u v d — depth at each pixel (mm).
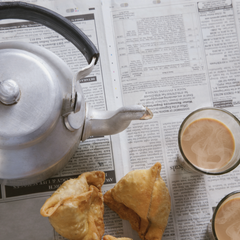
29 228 476
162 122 502
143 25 518
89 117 426
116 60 510
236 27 522
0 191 478
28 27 505
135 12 519
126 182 450
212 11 523
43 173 411
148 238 458
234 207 460
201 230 484
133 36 516
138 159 495
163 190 449
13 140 363
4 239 473
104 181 478
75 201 420
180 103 509
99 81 504
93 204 459
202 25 522
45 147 387
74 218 422
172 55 516
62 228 431
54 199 422
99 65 507
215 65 517
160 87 509
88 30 512
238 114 510
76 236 437
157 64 513
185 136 475
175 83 511
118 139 495
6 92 353
